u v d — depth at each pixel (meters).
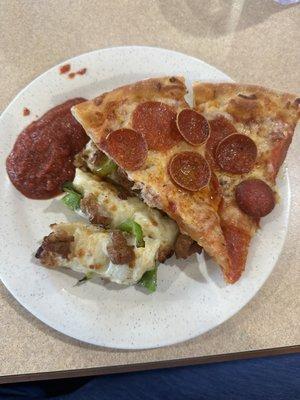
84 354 0.24
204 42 0.29
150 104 0.23
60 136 0.25
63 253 0.23
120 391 0.24
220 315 0.24
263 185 0.24
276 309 0.26
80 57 0.26
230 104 0.24
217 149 0.24
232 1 0.29
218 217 0.23
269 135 0.24
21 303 0.23
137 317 0.24
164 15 0.29
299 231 0.27
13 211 0.24
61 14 0.28
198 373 0.25
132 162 0.23
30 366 0.24
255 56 0.29
